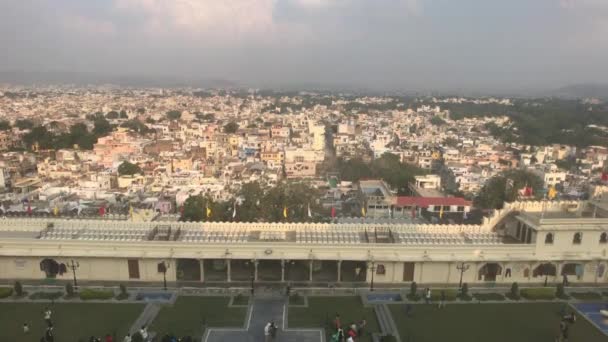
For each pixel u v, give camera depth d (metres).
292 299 67.44
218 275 76.12
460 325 61.19
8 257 73.19
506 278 74.81
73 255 71.81
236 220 99.81
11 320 61.16
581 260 73.00
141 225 78.50
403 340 57.28
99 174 151.12
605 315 63.75
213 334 58.31
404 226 79.75
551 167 185.38
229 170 170.50
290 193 109.19
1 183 148.25
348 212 140.38
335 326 59.41
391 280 74.31
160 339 56.94
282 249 72.94
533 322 62.34
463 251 73.12
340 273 76.44
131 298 67.44
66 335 57.72
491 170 186.88
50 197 128.38
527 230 75.50
